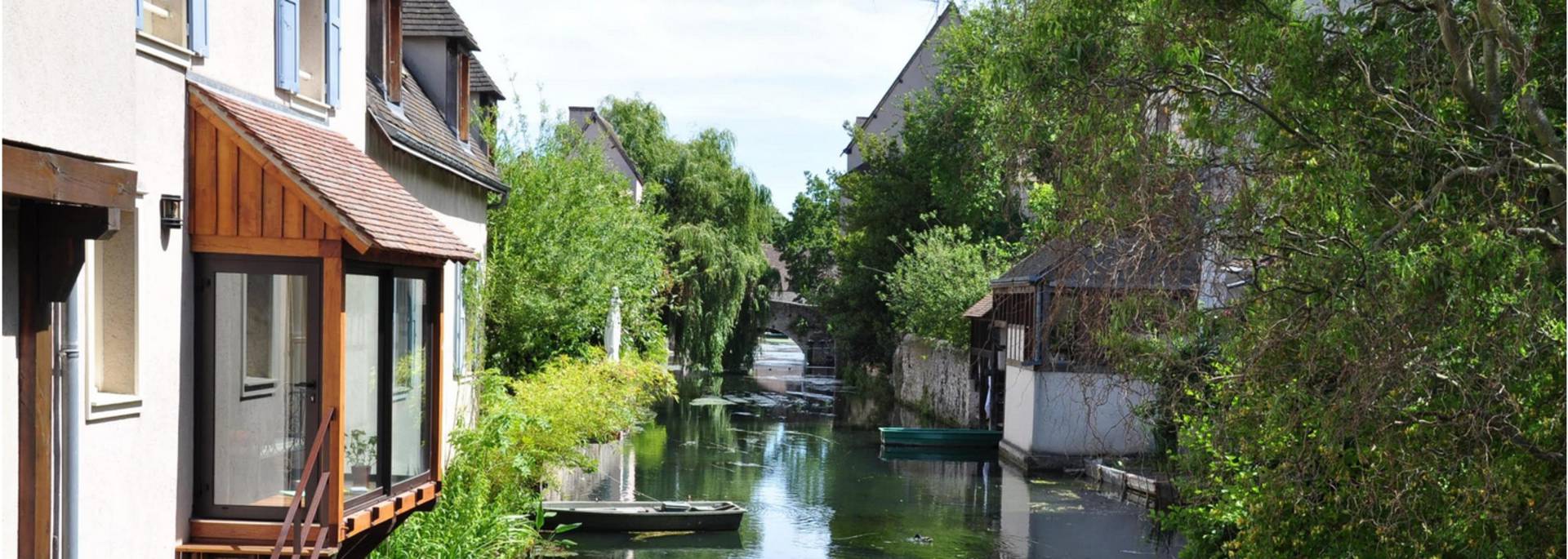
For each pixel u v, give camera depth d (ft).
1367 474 25.73
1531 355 21.80
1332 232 24.29
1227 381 26.96
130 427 25.72
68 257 21.94
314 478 28.14
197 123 28.25
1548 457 22.53
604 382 74.38
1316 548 29.55
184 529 28.32
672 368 182.39
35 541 21.91
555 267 73.67
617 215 82.94
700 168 142.82
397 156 47.55
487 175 62.90
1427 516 24.86
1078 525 66.85
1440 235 22.54
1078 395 84.84
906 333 141.59
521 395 61.87
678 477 81.76
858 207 150.71
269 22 32.07
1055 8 25.58
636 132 150.20
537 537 54.44
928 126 132.26
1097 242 24.98
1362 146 24.00
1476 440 22.94
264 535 28.55
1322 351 23.66
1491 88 23.43
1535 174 22.77
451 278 54.60
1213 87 25.52
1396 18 25.91
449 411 53.88
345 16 37.99
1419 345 22.06
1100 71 25.09
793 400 142.51
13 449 21.75
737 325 152.25
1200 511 34.94
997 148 27.76
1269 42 23.90
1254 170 25.14
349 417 29.35
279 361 28.37
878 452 97.30
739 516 64.59
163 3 27.27
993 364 102.63
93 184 20.33
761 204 147.54
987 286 118.21
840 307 155.84
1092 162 25.17
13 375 21.70
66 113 19.85
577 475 79.20
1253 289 24.57
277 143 28.81
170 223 26.96
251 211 28.22
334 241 28.09
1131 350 26.71
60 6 19.63
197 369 28.76
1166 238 24.39
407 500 32.17
